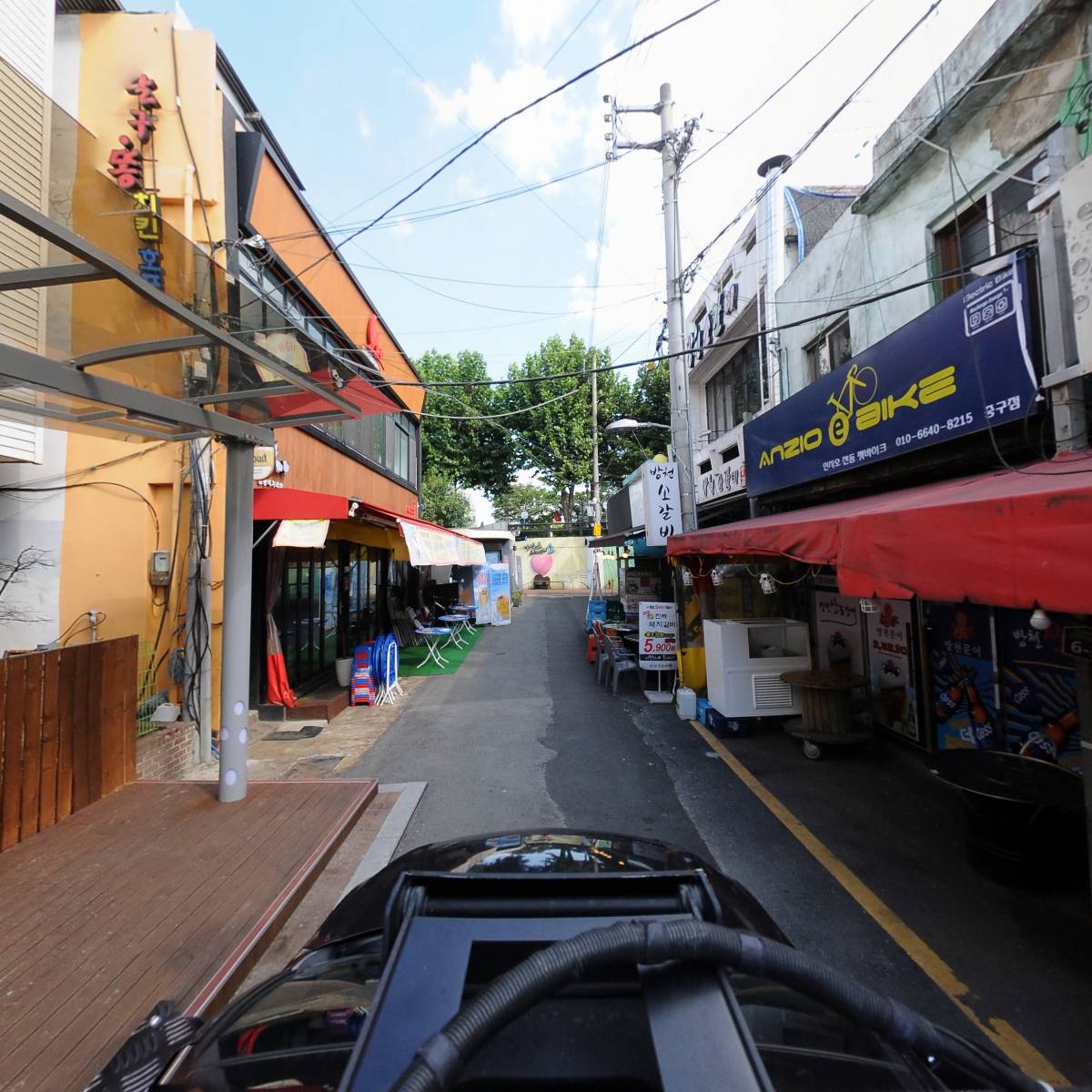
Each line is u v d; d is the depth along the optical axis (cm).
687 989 116
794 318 939
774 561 745
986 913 369
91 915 350
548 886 165
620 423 1214
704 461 1194
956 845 456
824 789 573
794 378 940
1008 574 251
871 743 703
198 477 701
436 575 2278
